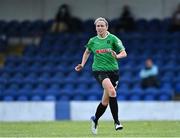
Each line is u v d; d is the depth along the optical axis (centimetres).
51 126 4616
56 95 6756
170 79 6875
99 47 3459
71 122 5291
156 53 7562
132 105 5997
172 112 5969
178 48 7606
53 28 8181
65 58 7600
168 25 8025
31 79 7206
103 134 3572
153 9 8275
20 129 4266
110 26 8056
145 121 5306
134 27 8112
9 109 6188
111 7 8356
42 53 7831
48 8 8481
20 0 8538
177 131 3878
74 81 7019
